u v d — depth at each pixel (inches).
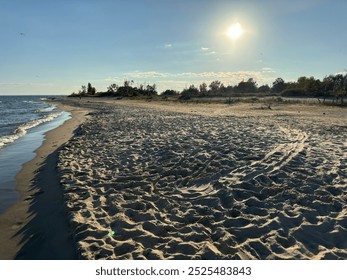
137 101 2114.9
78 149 395.5
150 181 260.7
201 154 331.0
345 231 170.7
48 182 275.3
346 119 729.6
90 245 164.1
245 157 317.7
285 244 162.1
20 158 383.9
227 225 181.8
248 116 820.6
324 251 153.9
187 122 656.4
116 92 3412.9
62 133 604.1
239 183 241.4
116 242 166.2
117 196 226.5
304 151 345.4
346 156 324.5
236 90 2908.5
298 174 262.1
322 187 235.0
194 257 151.0
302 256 150.3
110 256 154.6
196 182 255.0
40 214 211.2
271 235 168.7
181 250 158.6
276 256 150.7
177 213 199.3
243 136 442.3
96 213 201.6
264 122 650.2
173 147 371.6
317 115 851.4
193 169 287.1
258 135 452.1
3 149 447.8
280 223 180.1
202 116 828.0
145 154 346.3
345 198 216.1
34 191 256.8
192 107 1320.1
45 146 460.1
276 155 324.5
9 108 1883.6
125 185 252.1
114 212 203.0
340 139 430.6
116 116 882.8
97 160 333.7
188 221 189.8
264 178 252.1
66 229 187.5
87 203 217.3
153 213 198.1
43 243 174.9
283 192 225.3
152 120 719.7
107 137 478.9
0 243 176.1
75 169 301.9
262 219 185.8
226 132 484.4
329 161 303.9
